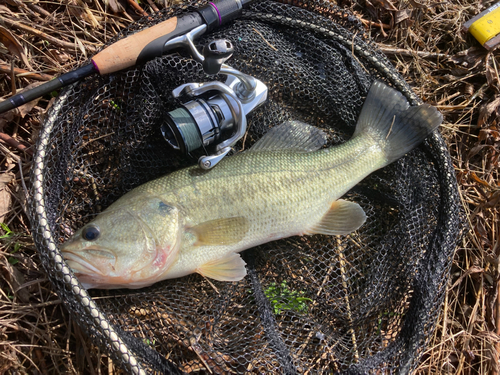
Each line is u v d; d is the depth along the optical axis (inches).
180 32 15.2
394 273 16.9
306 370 16.0
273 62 16.9
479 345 19.2
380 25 21.4
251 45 16.7
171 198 14.6
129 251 14.0
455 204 17.3
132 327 14.8
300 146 16.8
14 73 16.9
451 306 19.6
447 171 17.5
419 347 15.7
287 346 16.1
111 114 16.1
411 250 17.0
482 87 21.3
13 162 16.8
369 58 18.0
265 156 15.8
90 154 16.1
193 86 14.1
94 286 14.0
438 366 18.7
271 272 17.2
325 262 17.5
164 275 14.7
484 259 19.9
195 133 14.4
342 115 17.9
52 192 14.4
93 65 14.5
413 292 16.5
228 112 14.8
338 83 17.4
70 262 13.5
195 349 14.7
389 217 18.1
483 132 20.7
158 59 15.7
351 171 16.8
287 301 17.0
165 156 16.7
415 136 17.4
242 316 16.2
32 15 17.6
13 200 16.5
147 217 14.2
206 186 14.9
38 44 17.8
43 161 13.8
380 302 16.7
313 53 17.7
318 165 16.3
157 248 14.2
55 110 14.6
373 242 17.9
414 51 21.3
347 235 17.8
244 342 15.6
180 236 14.6
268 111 17.4
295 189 15.9
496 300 19.5
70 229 15.4
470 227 19.9
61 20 18.1
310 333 16.6
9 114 16.6
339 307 16.8
